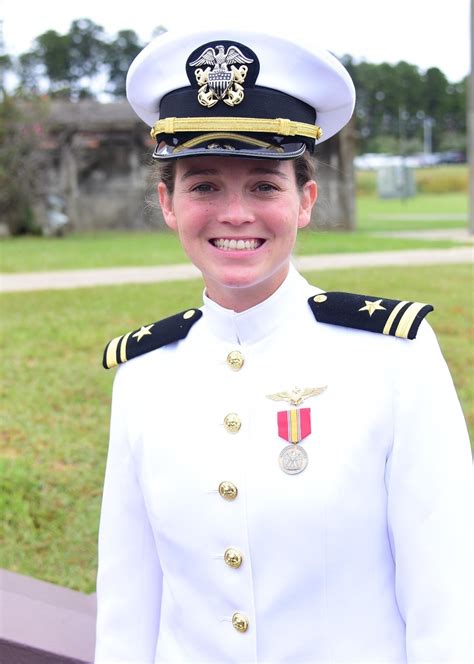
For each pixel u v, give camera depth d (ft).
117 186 67.36
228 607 4.91
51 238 59.72
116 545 5.55
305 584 4.74
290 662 4.78
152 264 39.81
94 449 15.01
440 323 23.77
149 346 5.57
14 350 21.52
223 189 4.87
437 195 148.05
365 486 4.71
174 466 5.12
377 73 236.43
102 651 5.54
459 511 4.62
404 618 4.83
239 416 4.99
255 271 4.88
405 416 4.70
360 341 4.97
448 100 245.24
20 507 12.76
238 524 4.84
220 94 4.91
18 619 8.59
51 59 161.17
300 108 5.16
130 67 5.53
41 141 60.95
